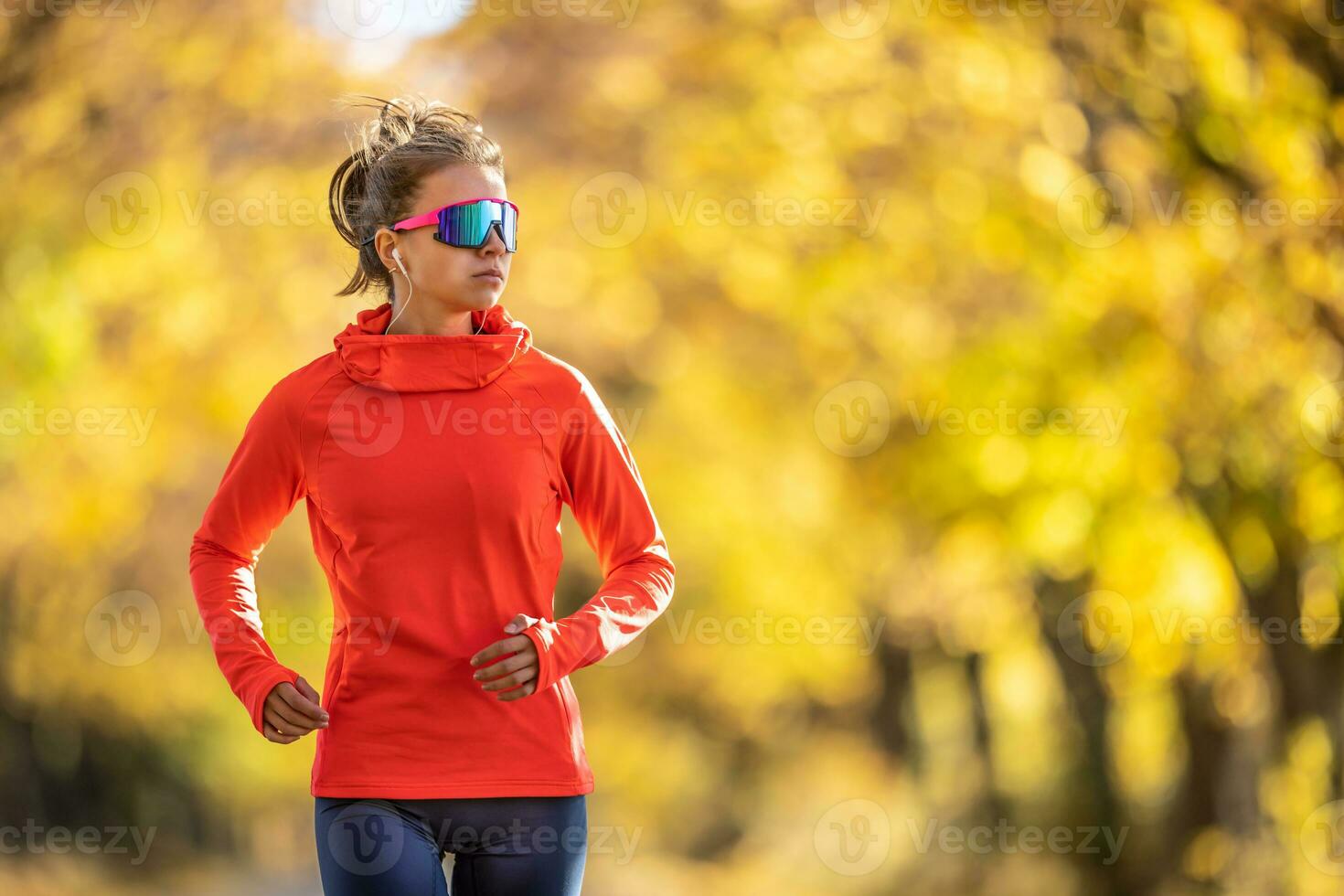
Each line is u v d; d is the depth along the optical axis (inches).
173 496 1649.9
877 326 1143.6
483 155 333.4
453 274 325.1
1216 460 918.4
